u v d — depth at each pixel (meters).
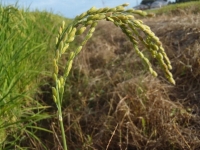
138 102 3.00
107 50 4.70
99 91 3.59
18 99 2.61
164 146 2.69
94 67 4.40
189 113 3.04
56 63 0.67
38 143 2.74
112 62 4.32
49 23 5.23
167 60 0.73
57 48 0.71
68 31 0.69
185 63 3.79
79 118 3.15
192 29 4.45
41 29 4.34
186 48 3.96
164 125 2.77
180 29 4.70
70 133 2.91
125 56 4.49
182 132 2.78
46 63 3.65
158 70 3.84
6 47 2.62
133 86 3.24
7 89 2.28
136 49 0.77
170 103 2.97
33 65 3.16
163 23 5.52
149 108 2.90
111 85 3.65
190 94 3.31
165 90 3.39
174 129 2.73
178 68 3.73
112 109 3.21
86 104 3.41
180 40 4.40
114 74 3.89
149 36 0.72
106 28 6.02
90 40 5.43
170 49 4.19
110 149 2.83
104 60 4.42
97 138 2.89
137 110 2.97
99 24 6.40
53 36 4.73
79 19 0.71
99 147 2.85
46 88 3.70
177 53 4.11
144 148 2.73
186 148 2.65
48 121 3.05
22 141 2.71
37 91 3.38
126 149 2.71
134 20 0.72
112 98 3.26
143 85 3.23
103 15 0.69
